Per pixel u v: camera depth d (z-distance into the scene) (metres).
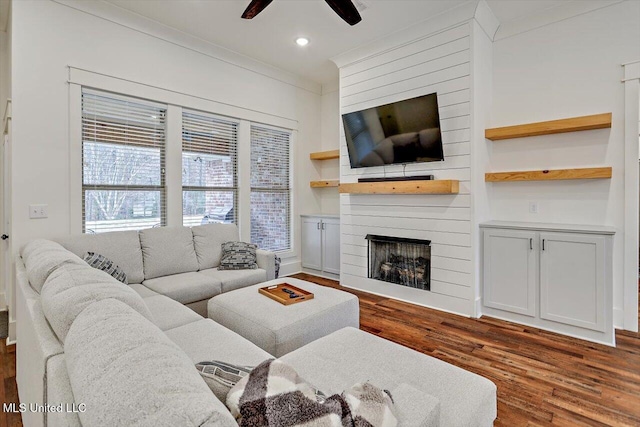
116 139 3.27
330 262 4.78
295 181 5.05
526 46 3.42
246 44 3.93
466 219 3.31
